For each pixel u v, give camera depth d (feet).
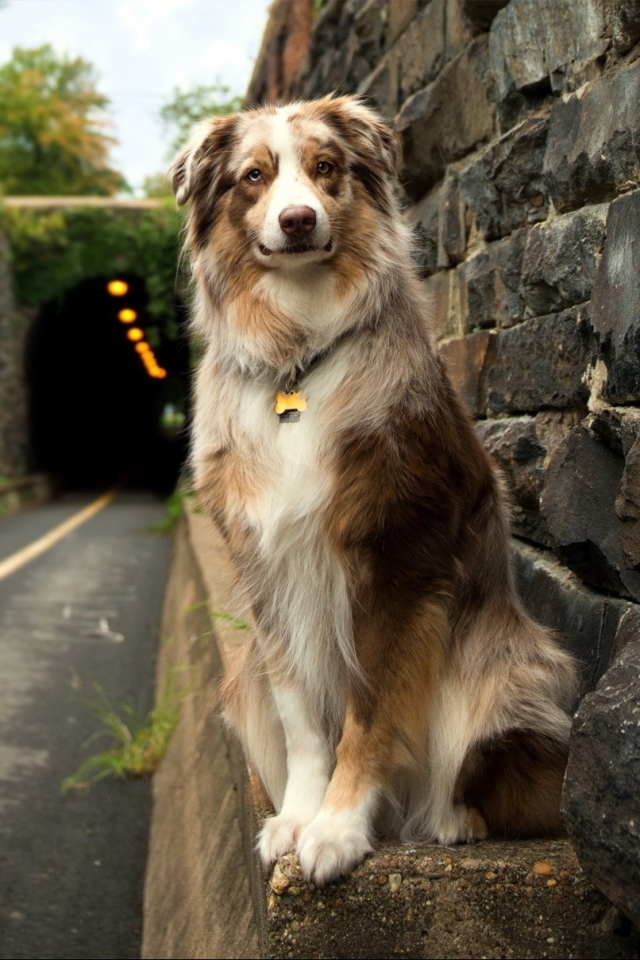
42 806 15.52
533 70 9.52
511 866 7.02
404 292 8.68
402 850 7.34
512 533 10.86
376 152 8.98
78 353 89.92
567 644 8.89
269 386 8.29
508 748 7.89
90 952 11.41
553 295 9.43
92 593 31.78
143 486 87.71
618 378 7.38
